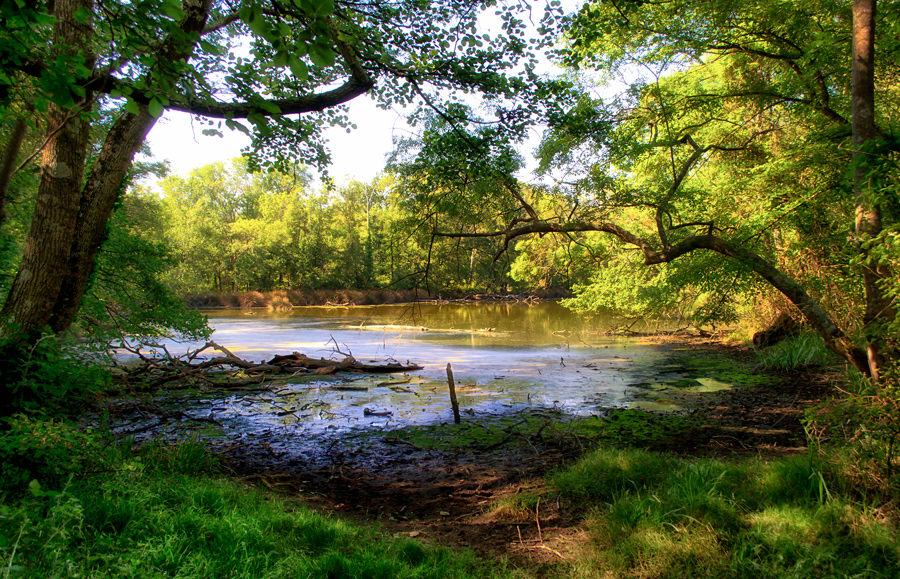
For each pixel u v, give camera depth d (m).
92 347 5.84
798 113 11.68
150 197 38.22
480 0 7.02
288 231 55.62
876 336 6.13
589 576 4.19
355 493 6.83
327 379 15.62
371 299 55.69
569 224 9.45
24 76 4.81
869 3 6.77
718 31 11.17
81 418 10.12
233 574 3.65
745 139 13.72
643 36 11.06
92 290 8.95
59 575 3.06
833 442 6.11
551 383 14.73
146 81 4.36
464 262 13.46
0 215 7.95
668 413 11.08
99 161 6.18
